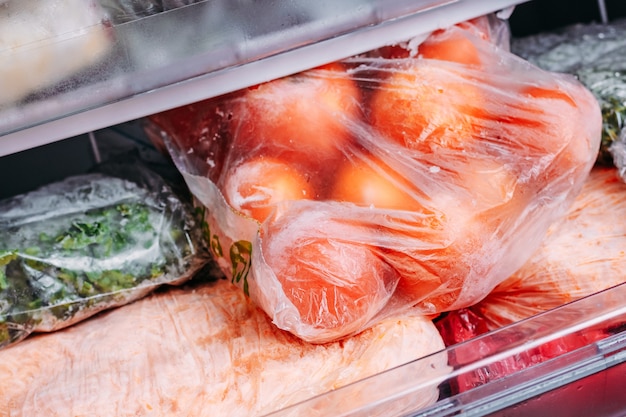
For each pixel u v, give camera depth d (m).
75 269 0.54
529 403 0.47
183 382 0.49
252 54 0.49
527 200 0.52
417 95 0.53
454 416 0.46
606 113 0.59
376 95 0.54
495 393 0.46
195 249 0.57
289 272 0.48
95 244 0.55
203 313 0.54
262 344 0.51
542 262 0.55
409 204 0.50
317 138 0.53
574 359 0.48
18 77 0.45
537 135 0.53
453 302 0.52
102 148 0.69
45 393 0.49
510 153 0.52
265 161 0.53
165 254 0.56
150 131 0.60
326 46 0.50
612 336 0.48
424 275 0.51
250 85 0.50
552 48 0.70
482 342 0.48
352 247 0.50
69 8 0.45
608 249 0.55
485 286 0.52
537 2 0.77
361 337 0.51
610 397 0.49
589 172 0.59
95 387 0.49
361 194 0.52
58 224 0.56
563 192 0.54
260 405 0.48
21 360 0.52
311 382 0.49
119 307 0.56
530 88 0.54
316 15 0.49
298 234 0.49
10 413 0.49
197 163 0.56
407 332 0.51
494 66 0.55
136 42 0.47
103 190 0.59
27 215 0.56
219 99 0.55
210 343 0.51
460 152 0.52
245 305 0.54
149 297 0.57
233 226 0.52
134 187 0.59
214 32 0.48
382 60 0.55
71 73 0.46
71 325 0.55
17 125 0.47
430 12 0.52
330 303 0.48
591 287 0.54
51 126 0.48
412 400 0.45
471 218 0.50
